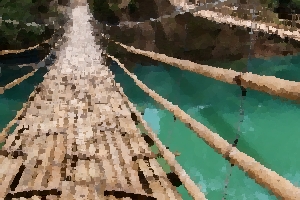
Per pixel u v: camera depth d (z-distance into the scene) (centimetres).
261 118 457
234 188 298
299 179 316
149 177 161
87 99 324
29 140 208
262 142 394
